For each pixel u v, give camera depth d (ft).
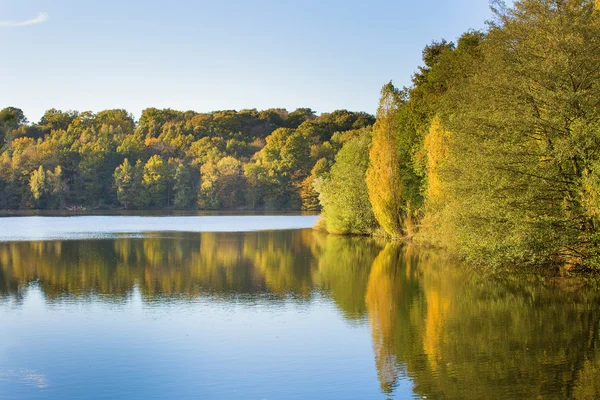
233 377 52.31
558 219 82.17
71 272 112.27
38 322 71.82
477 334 63.87
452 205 104.68
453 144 99.30
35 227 242.17
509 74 87.56
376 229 194.59
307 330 67.41
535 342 60.34
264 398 47.60
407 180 175.83
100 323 71.31
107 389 49.90
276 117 572.92
